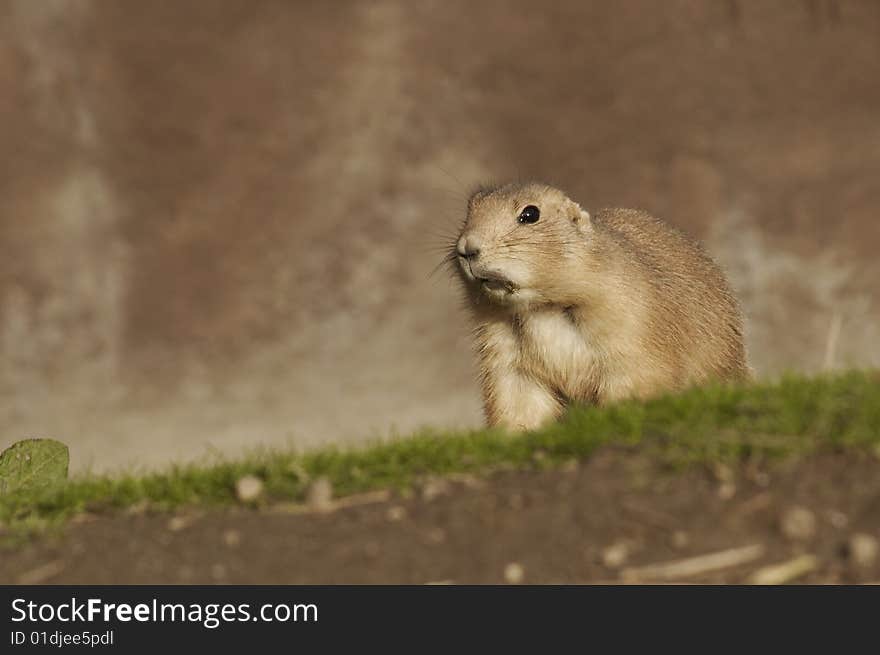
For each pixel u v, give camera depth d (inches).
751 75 1074.7
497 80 1071.0
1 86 979.3
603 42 1084.5
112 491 226.7
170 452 794.8
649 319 280.8
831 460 194.7
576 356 287.3
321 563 194.4
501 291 279.3
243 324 955.3
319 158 1024.9
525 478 209.9
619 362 280.7
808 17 1095.6
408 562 191.8
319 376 922.7
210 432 836.6
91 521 216.1
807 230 1015.6
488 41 1079.0
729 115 1060.5
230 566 196.2
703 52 1083.9
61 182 971.3
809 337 967.0
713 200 1034.1
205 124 1011.3
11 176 960.3
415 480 216.7
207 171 999.6
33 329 922.7
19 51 993.5
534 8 1093.1
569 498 199.2
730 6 1096.8
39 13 1011.9
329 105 1042.1
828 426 200.7
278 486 218.2
